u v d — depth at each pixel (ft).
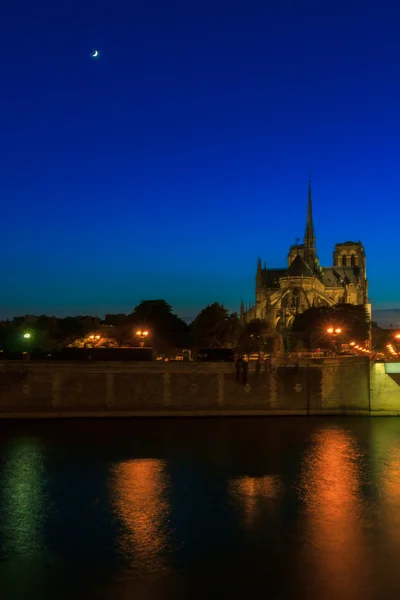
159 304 606.96
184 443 232.94
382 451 219.20
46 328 538.47
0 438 241.35
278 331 589.32
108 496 165.99
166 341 543.39
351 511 153.48
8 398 287.48
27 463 201.16
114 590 111.55
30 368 289.12
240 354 405.80
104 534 138.21
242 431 258.37
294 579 115.34
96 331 610.24
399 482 179.42
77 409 290.56
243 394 299.38
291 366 302.04
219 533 138.31
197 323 545.85
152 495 166.91
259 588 111.86
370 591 110.52
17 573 118.52
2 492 169.89
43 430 258.57
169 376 295.69
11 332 433.07
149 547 130.82
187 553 127.34
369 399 301.43
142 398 294.05
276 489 172.45
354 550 128.67
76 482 179.32
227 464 200.34
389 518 148.46
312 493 168.66
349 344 526.57
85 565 121.70
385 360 311.68
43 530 140.87
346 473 189.37
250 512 153.07
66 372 290.76
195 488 173.37
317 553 127.03
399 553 127.03
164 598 108.37
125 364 293.84
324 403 302.04
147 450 220.43
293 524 144.25
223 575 117.08
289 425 273.75
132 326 575.79
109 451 218.59
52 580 115.44
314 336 542.98
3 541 134.41
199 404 296.30
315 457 210.18
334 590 110.93
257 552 127.95
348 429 263.08
